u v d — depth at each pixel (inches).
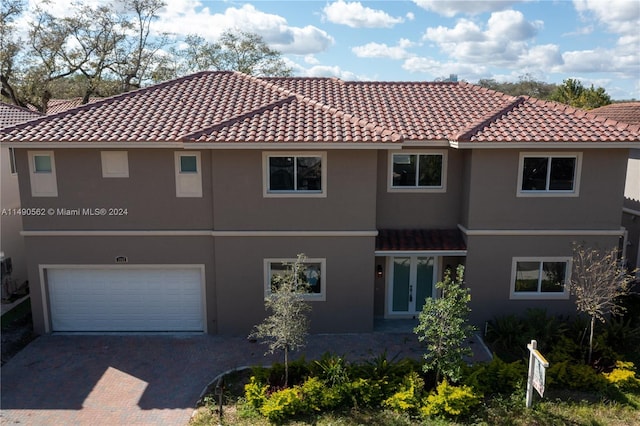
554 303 700.7
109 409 527.5
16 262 890.7
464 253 692.7
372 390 522.0
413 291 751.1
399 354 647.8
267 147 624.7
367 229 680.4
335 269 690.2
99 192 676.7
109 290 708.0
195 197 679.1
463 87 862.5
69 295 709.3
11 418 510.6
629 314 752.3
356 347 665.6
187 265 695.7
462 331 515.2
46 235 684.7
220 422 496.1
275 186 672.4
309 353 648.4
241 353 652.1
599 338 617.6
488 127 666.8
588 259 638.5
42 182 673.0
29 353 652.1
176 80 840.9
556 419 491.8
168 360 633.6
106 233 682.2
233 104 754.8
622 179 669.9
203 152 666.2
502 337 660.7
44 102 1701.5
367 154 660.1
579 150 662.5
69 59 1707.7
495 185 671.8
